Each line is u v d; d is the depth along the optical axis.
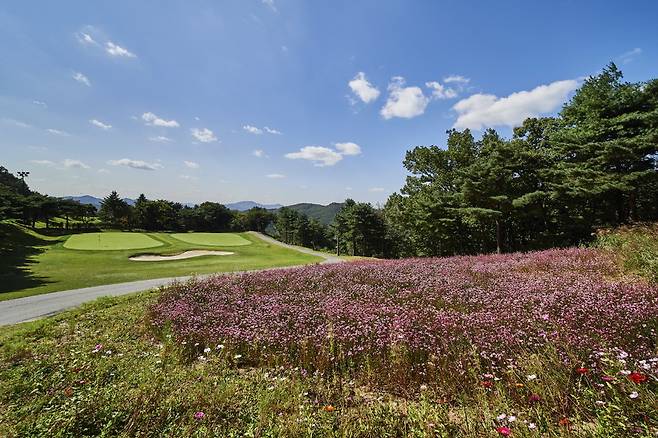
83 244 43.38
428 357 5.15
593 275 9.99
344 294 9.55
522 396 3.76
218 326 7.53
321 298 9.31
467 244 38.62
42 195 82.38
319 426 3.52
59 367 5.70
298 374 5.21
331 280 12.09
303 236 105.06
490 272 11.90
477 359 4.64
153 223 100.31
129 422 3.64
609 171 22.36
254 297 10.18
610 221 25.58
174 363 5.88
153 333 8.05
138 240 49.12
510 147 26.75
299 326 6.91
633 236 15.24
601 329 5.26
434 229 35.25
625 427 2.80
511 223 32.97
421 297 8.80
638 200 24.42
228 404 4.18
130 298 13.10
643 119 20.33
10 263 28.08
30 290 17.11
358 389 4.72
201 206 119.06
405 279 11.28
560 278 9.60
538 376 4.04
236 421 3.82
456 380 4.44
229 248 47.56
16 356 6.68
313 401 4.32
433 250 44.31
